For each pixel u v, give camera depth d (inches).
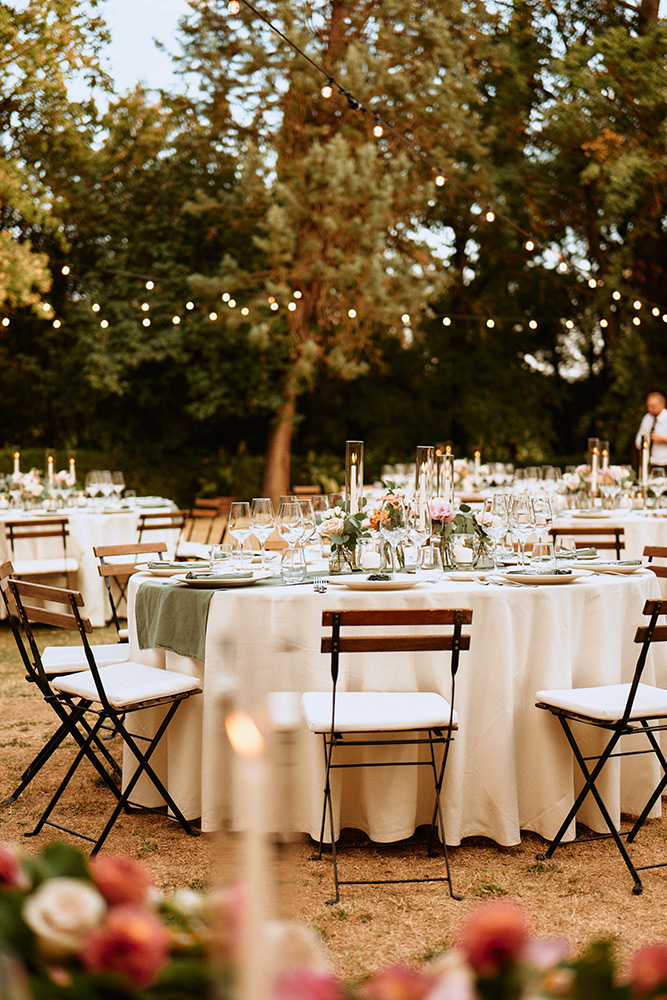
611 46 571.2
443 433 800.3
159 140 599.2
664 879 119.1
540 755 131.9
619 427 656.4
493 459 775.1
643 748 142.4
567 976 32.8
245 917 24.2
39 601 279.7
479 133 574.6
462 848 130.9
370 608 127.6
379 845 131.6
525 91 625.3
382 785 129.4
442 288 588.4
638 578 143.9
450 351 794.8
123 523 289.9
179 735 137.3
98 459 637.3
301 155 567.8
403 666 131.4
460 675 129.8
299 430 783.1
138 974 31.9
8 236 501.0
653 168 570.3
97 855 125.4
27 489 297.3
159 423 699.4
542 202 684.7
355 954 97.7
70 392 644.7
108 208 618.2
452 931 103.6
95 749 175.2
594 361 806.5
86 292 620.7
